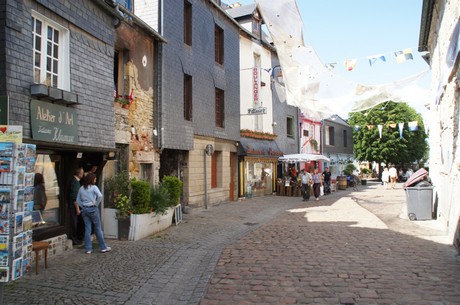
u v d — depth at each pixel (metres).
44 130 6.32
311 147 29.94
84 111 7.53
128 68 10.47
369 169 50.22
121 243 8.41
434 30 11.41
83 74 7.55
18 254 3.81
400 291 5.06
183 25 13.74
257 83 20.06
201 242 8.60
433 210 11.90
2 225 3.73
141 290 5.36
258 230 10.10
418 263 6.42
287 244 8.17
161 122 11.98
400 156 41.81
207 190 15.64
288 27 7.39
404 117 40.72
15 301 4.82
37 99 6.21
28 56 6.05
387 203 17.22
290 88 9.47
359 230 9.73
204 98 15.29
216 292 5.22
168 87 12.52
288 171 25.20
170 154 14.20
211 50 16.05
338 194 23.47
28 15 6.07
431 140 14.31
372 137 41.72
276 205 16.44
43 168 7.32
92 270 6.27
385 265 6.32
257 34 21.47
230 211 14.27
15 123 5.72
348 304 4.65
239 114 18.62
